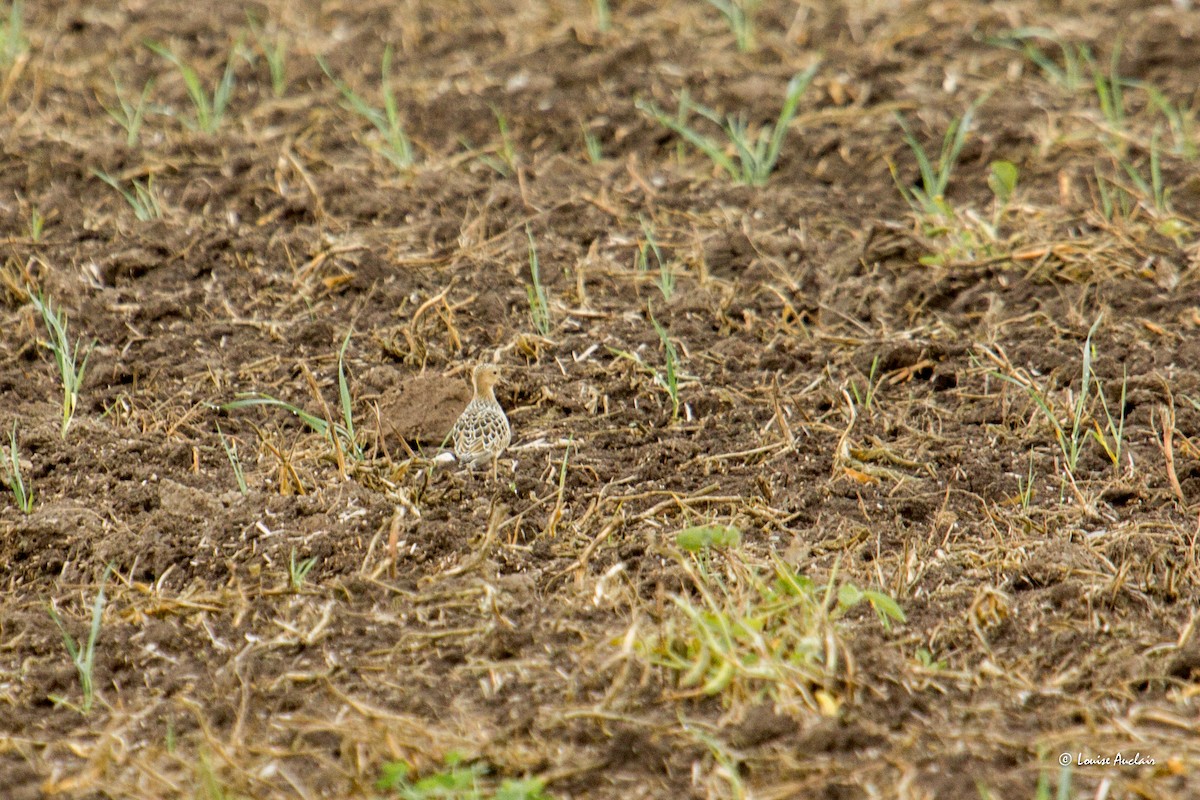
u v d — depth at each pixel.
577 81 16.75
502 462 10.58
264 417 11.17
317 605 8.95
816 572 9.20
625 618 8.75
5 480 10.12
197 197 14.35
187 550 9.48
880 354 11.79
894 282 12.96
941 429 11.03
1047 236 13.49
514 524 9.81
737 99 16.28
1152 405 11.07
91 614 8.96
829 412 11.19
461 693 8.17
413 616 8.84
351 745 7.67
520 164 15.27
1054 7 18.59
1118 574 8.95
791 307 12.52
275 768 7.56
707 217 14.12
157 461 10.55
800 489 10.21
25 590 9.24
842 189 14.79
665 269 13.03
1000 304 12.52
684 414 11.27
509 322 12.50
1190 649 8.23
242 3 19.34
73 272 12.98
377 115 15.71
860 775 7.38
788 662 8.07
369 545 9.53
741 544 9.48
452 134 15.93
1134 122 15.76
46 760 7.69
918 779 7.32
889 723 7.79
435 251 13.48
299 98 16.70
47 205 14.15
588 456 10.68
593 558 9.43
